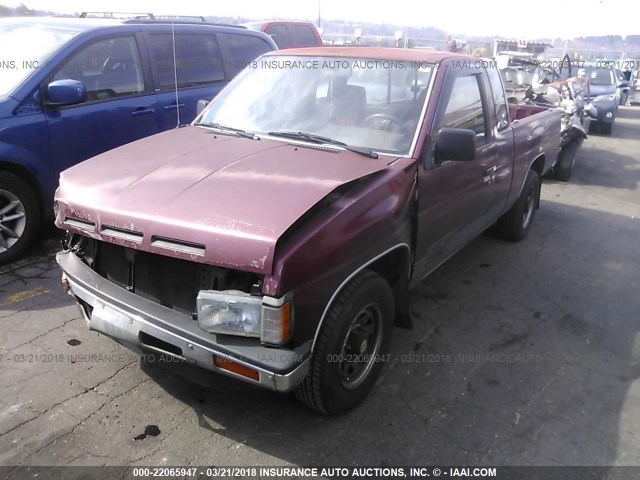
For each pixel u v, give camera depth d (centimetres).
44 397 306
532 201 605
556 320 426
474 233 452
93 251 294
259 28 1050
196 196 262
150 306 264
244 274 247
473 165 403
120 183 283
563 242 607
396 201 300
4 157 448
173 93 594
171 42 599
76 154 505
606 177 959
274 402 312
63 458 266
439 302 446
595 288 488
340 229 259
